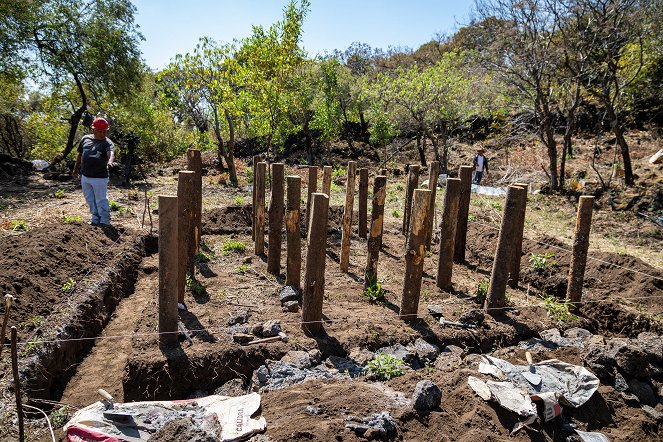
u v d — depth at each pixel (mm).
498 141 22484
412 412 3988
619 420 4516
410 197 10484
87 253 7309
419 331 5902
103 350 5688
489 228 10305
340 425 3738
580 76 15312
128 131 20484
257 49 17375
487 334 5953
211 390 4945
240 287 7180
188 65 16938
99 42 18328
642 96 18703
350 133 31000
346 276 8109
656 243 11242
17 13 16938
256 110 18703
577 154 21328
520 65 15766
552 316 6461
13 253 6184
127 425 3721
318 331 5707
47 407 4473
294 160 26891
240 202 13008
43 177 15688
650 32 15156
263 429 3748
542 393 4414
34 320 5234
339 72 29812
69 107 22578
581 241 6664
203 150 26281
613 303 6840
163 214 4996
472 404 4234
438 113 19859
